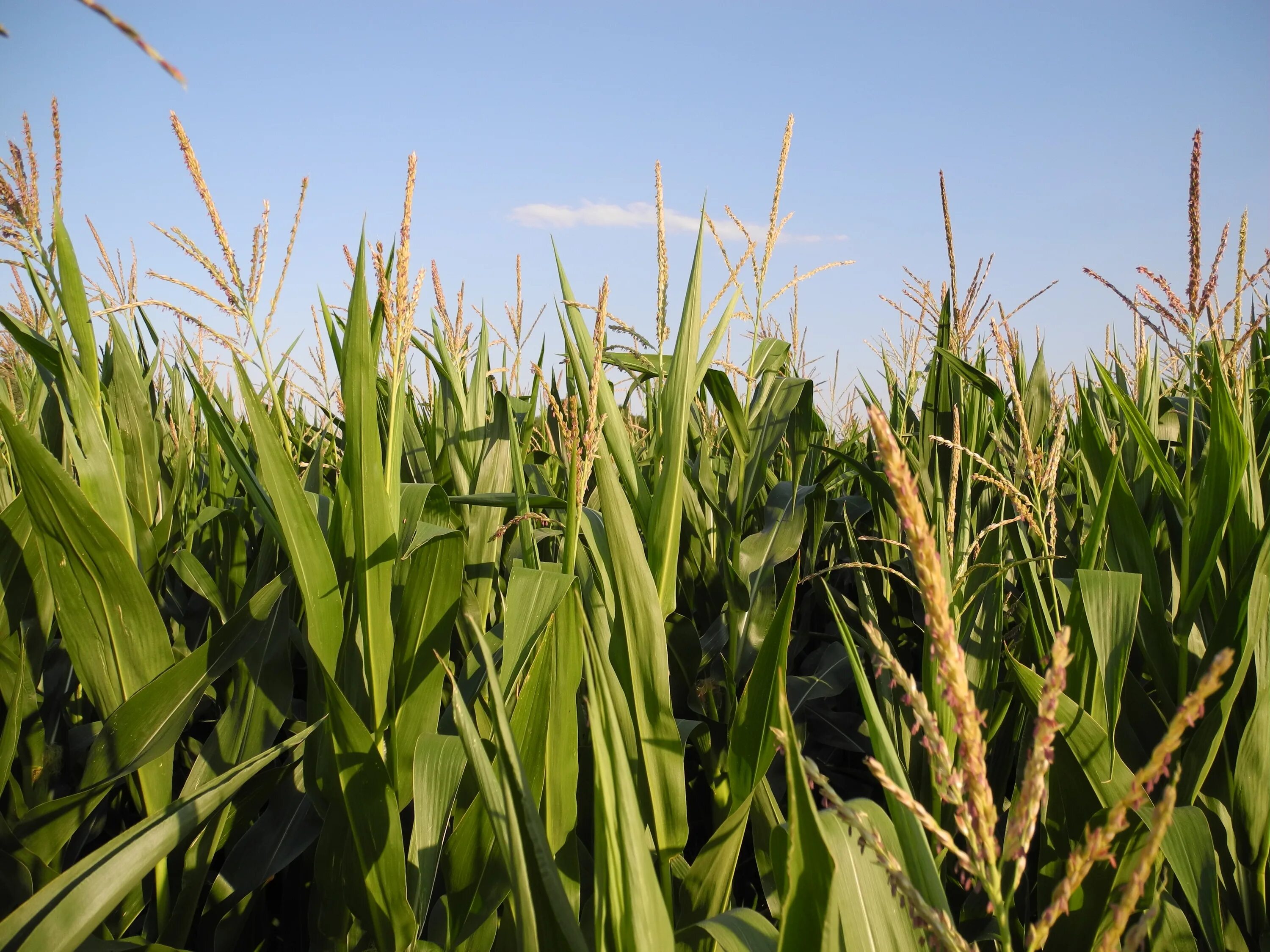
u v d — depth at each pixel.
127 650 1.71
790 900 0.92
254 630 1.78
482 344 2.70
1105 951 0.74
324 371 3.43
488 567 2.35
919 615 2.52
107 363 2.50
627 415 3.21
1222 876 1.77
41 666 1.92
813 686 2.51
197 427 3.60
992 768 2.18
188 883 1.72
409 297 1.68
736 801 1.74
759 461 2.70
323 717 1.67
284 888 2.11
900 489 0.69
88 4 0.50
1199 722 1.75
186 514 2.88
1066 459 3.26
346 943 1.74
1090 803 1.66
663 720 1.62
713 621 2.66
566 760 1.48
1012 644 2.41
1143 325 2.67
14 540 1.80
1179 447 3.05
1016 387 2.07
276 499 1.50
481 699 1.90
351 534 1.75
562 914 1.02
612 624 1.83
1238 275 2.06
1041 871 1.71
